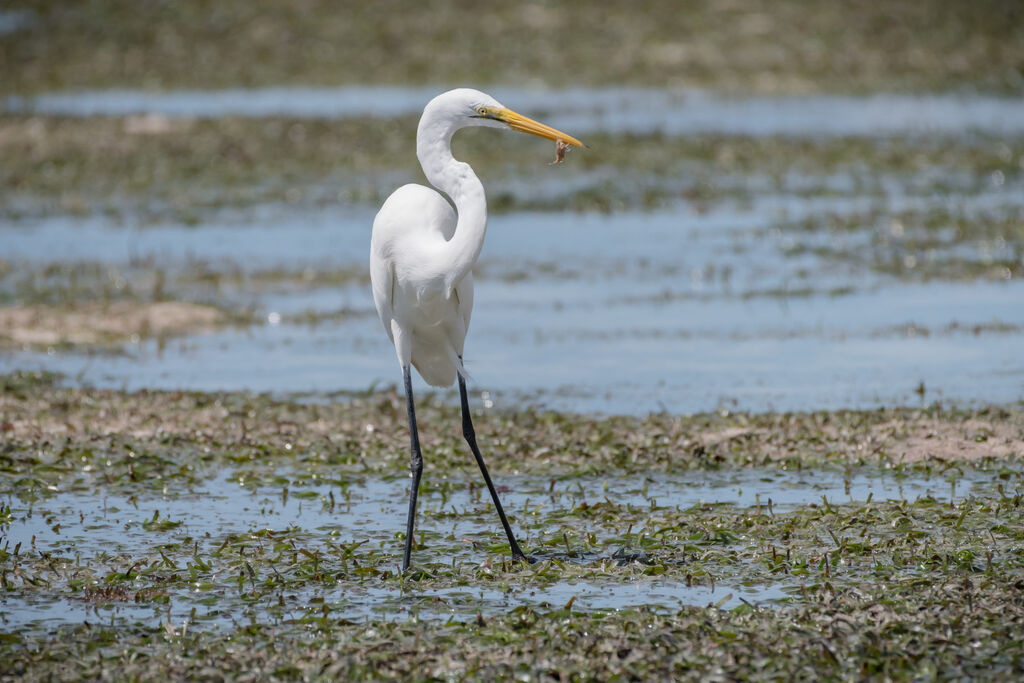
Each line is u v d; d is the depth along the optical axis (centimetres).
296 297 1834
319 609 761
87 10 5050
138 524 938
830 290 1791
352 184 2736
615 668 650
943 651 657
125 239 2234
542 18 4850
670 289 1836
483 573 816
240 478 1051
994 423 1150
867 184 2653
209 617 752
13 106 3669
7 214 2441
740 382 1356
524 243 2181
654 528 908
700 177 2780
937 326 1569
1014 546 836
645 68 4284
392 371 1455
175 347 1568
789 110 3709
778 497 988
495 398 1323
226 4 5088
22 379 1362
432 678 643
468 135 3350
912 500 962
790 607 741
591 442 1131
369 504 998
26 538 904
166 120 3372
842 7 4997
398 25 4784
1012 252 1966
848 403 1258
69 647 692
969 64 4297
